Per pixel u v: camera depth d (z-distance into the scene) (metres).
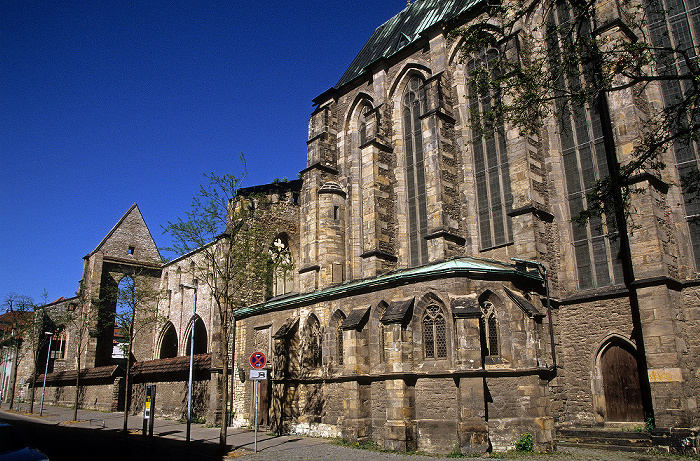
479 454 18.12
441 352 20.33
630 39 22.95
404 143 34.31
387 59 36.03
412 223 32.50
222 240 34.75
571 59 17.03
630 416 21.33
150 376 43.25
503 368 19.70
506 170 27.88
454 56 31.81
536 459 17.50
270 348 30.05
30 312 54.09
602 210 17.91
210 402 33.78
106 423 36.03
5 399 66.62
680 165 22.27
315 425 25.08
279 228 39.97
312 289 33.75
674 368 18.88
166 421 37.25
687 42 22.78
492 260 23.14
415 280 21.52
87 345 50.81
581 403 22.72
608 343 22.48
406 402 19.98
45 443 25.03
